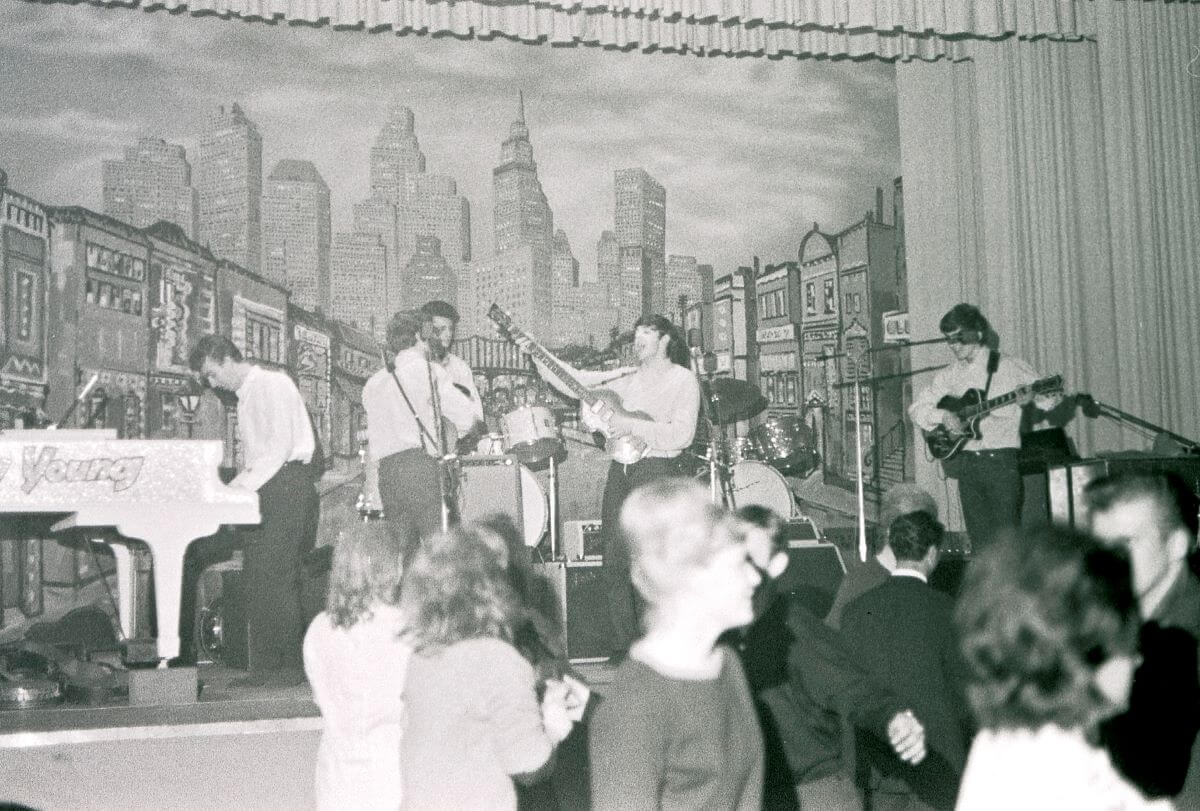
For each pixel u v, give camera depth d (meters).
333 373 7.35
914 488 3.74
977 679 1.64
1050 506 5.31
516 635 2.87
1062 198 7.57
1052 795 1.55
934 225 7.62
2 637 6.20
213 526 4.64
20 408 6.57
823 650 2.92
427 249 7.53
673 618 2.09
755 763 2.14
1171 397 7.56
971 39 7.57
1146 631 2.40
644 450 5.54
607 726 2.04
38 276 6.72
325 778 2.81
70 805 4.16
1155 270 7.56
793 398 7.71
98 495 4.54
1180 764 2.37
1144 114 7.61
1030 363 7.48
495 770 2.33
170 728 4.27
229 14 6.93
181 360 7.01
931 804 3.04
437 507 5.34
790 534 6.21
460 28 6.84
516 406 7.39
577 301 7.66
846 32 7.37
